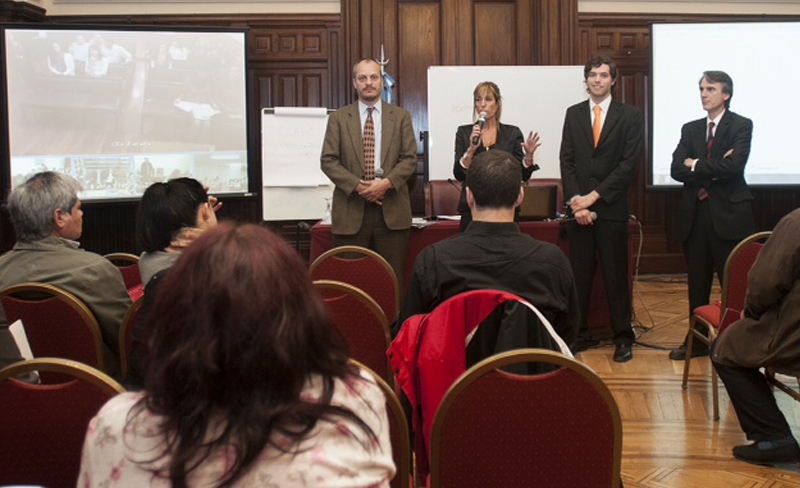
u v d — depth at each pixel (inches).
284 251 35.5
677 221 275.3
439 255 78.2
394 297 123.5
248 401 32.9
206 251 34.7
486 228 78.5
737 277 127.9
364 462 34.3
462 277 76.8
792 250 98.8
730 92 168.2
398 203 173.0
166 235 85.9
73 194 100.6
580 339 176.2
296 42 265.0
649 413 132.7
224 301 33.3
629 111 168.2
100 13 261.4
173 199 85.7
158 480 32.8
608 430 57.7
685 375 145.2
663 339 185.5
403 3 267.0
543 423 57.8
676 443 119.0
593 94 170.4
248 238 35.3
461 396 57.4
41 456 58.8
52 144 237.3
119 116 242.1
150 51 243.1
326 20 263.7
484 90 173.3
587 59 267.6
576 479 58.7
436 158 255.3
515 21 269.0
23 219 98.3
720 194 164.7
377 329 96.3
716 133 167.6
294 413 33.2
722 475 106.9
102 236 262.7
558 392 57.3
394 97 268.4
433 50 268.5
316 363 35.0
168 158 247.0
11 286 92.9
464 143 179.6
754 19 245.1
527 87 254.5
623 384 149.3
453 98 254.5
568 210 174.2
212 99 248.8
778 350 103.0
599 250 168.7
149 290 76.4
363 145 175.5
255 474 32.6
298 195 247.4
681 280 265.0
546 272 76.5
